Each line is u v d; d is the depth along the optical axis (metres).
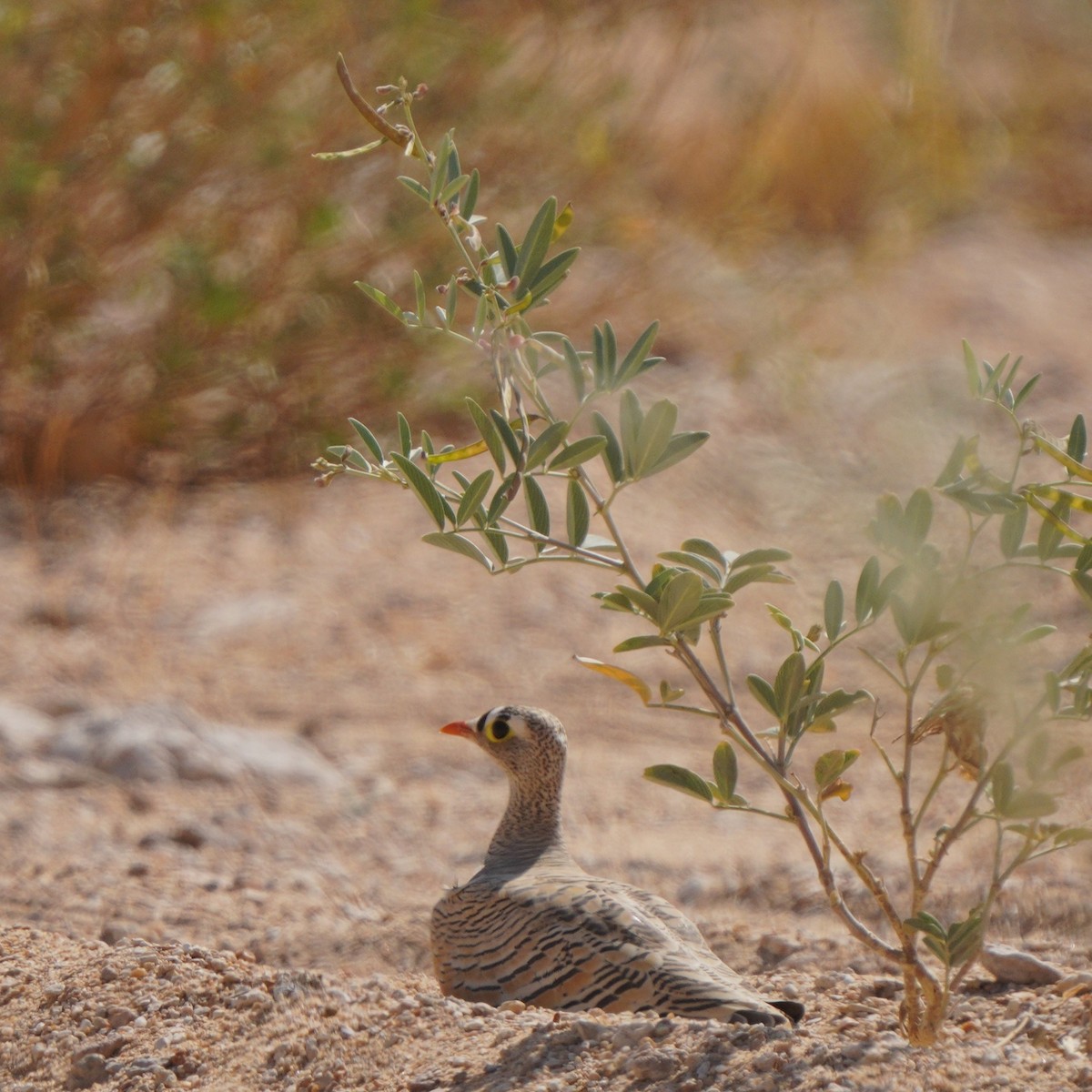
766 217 20.59
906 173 22.45
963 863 9.02
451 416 17.00
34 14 15.84
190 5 15.88
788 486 11.39
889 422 10.09
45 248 16.17
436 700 12.86
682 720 12.48
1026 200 24.28
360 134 16.80
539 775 6.82
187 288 16.30
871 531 4.95
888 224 21.81
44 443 16.39
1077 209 24.12
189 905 8.50
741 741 4.97
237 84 16.09
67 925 8.12
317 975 5.99
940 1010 5.04
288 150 16.42
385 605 14.41
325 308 16.75
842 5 22.86
